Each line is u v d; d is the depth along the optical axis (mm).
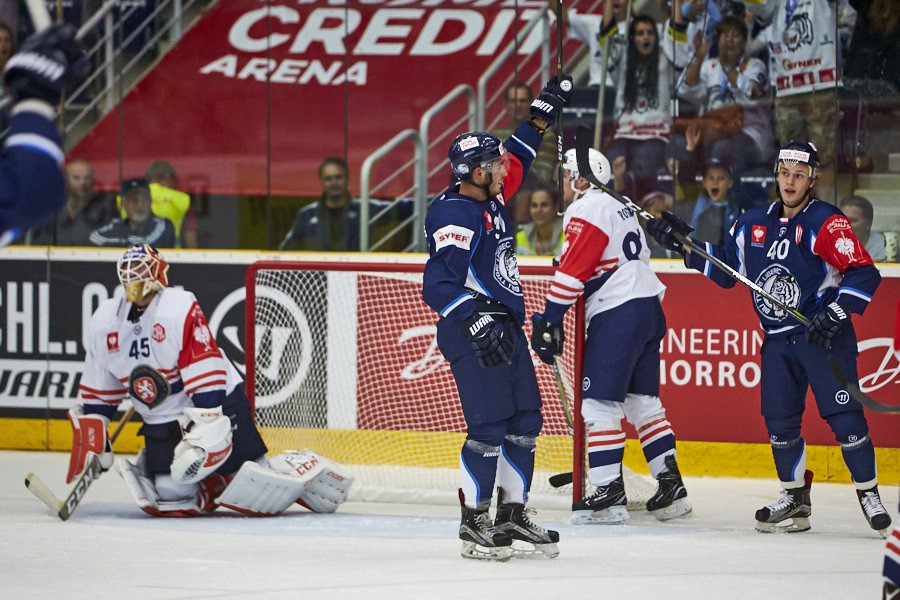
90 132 30219
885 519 19750
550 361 21047
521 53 29375
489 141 17297
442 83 29594
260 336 28656
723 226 27969
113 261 29125
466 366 17281
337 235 29609
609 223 21312
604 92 28531
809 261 19938
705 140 27938
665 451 22156
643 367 22281
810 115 27328
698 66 27875
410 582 15945
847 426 19859
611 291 21672
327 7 30000
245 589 15469
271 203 29797
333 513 22391
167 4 30453
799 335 20031
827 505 23516
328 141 29734
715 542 19344
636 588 15672
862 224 27094
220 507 22594
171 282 29031
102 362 21391
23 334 29469
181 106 30094
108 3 30484
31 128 9992
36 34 10242
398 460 28109
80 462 21219
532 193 28438
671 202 28203
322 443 28422
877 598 15188
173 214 29938
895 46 26797
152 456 21531
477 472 17500
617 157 28438
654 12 28062
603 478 21641
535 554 17875
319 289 28406
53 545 18500
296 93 29875
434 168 29641
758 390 26500
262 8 30344
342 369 28328
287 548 18406
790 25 27266
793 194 19969
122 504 22938
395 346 28094
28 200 9836
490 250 17359
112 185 30047
